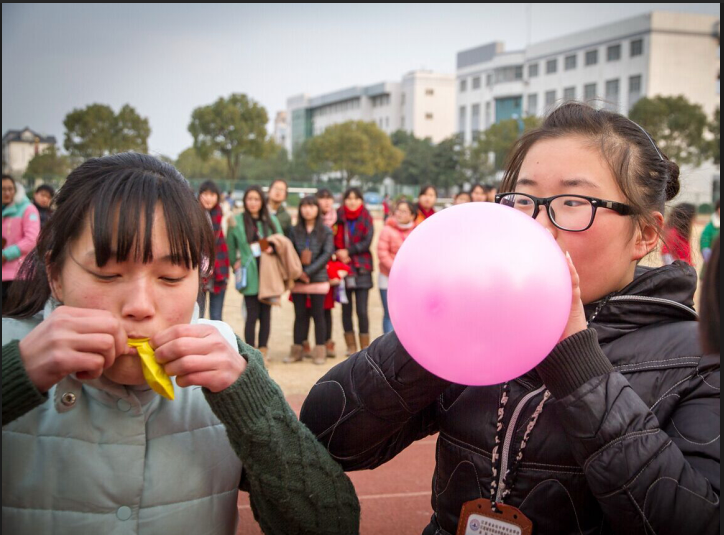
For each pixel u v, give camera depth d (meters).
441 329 1.07
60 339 1.04
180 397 1.33
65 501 1.23
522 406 1.35
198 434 1.33
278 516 1.28
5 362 1.05
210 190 6.52
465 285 1.04
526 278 1.05
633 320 1.35
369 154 58.66
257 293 6.50
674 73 69.94
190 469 1.30
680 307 1.36
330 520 1.32
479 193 8.59
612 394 1.18
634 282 1.37
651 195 1.37
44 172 39.03
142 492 1.26
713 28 70.31
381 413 1.33
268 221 6.54
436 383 1.30
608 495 1.16
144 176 1.16
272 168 72.94
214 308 6.64
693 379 1.28
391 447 1.49
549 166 1.34
